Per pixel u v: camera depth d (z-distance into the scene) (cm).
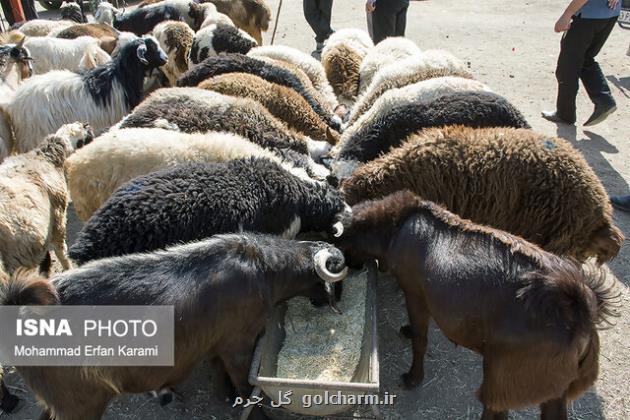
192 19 1055
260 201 432
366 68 722
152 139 475
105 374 318
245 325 356
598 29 688
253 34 1117
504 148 439
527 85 916
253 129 536
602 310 315
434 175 448
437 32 1210
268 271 366
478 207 446
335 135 590
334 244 428
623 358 434
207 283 338
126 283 324
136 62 672
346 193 480
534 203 431
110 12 1114
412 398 407
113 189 470
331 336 415
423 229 374
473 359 438
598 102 727
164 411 403
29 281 301
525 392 319
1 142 602
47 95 613
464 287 334
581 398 402
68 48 825
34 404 407
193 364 351
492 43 1130
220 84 600
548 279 305
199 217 403
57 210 498
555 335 298
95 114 645
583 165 441
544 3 1406
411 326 397
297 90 652
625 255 539
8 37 817
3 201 429
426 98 544
